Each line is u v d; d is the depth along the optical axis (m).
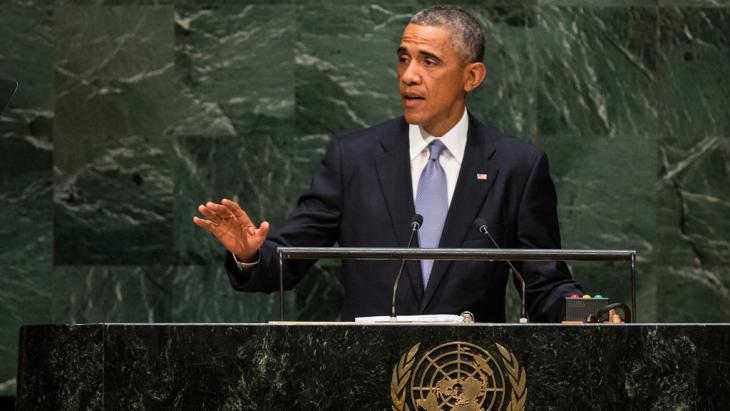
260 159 21.42
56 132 21.28
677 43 21.66
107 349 9.46
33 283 21.14
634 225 21.52
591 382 9.51
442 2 21.56
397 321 10.92
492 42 21.59
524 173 14.82
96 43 21.33
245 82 21.44
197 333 9.46
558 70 21.59
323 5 21.47
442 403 9.45
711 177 21.61
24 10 21.25
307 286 21.39
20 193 21.17
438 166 14.76
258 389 9.41
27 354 9.52
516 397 9.48
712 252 21.53
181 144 21.38
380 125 15.47
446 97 14.45
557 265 14.42
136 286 21.27
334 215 14.91
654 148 21.59
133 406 9.40
